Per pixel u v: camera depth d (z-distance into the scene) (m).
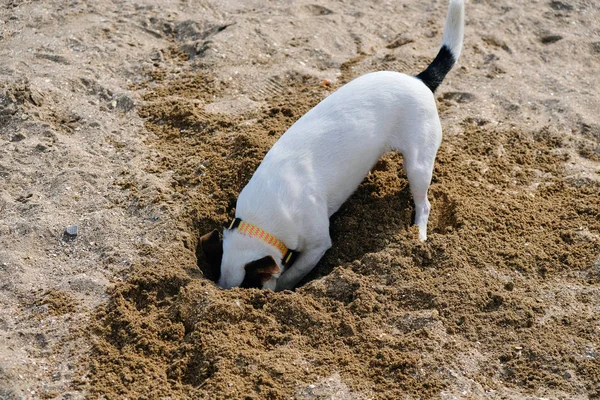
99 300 2.16
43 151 2.46
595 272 2.21
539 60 2.82
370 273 2.20
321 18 2.93
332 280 2.18
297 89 2.68
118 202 2.35
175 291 2.18
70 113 2.57
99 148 2.48
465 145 2.54
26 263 2.22
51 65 2.70
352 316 2.12
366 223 2.35
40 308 2.14
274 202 2.22
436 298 2.14
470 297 2.14
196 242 2.31
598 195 2.39
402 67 2.76
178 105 2.59
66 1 2.94
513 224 2.31
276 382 2.02
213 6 2.96
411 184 2.33
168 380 2.04
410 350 2.06
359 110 2.29
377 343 2.08
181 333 2.10
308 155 2.26
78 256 2.24
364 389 2.01
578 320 2.11
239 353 2.05
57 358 2.06
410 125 2.31
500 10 2.98
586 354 2.06
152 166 2.44
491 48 2.84
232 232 2.23
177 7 2.93
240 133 2.49
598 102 2.67
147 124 2.56
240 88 2.67
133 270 2.21
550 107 2.65
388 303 2.14
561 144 2.55
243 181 2.40
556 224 2.32
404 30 2.91
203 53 2.76
